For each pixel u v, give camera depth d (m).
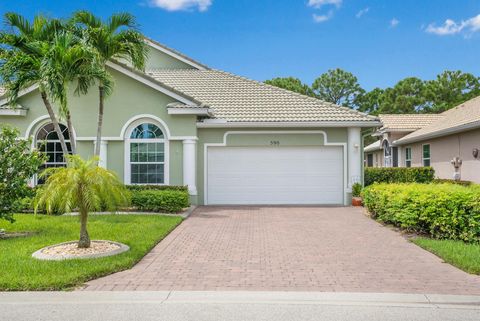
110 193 8.55
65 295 6.13
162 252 8.73
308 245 9.39
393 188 11.70
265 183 17.19
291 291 6.29
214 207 16.22
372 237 10.27
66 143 16.17
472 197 9.52
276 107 17.64
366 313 5.46
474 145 17.70
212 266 7.65
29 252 8.31
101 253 8.08
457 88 47.06
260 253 8.64
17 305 5.76
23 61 12.67
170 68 21.75
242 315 5.38
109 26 13.90
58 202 8.27
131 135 16.14
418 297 6.03
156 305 5.75
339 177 17.16
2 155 10.28
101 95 14.23
